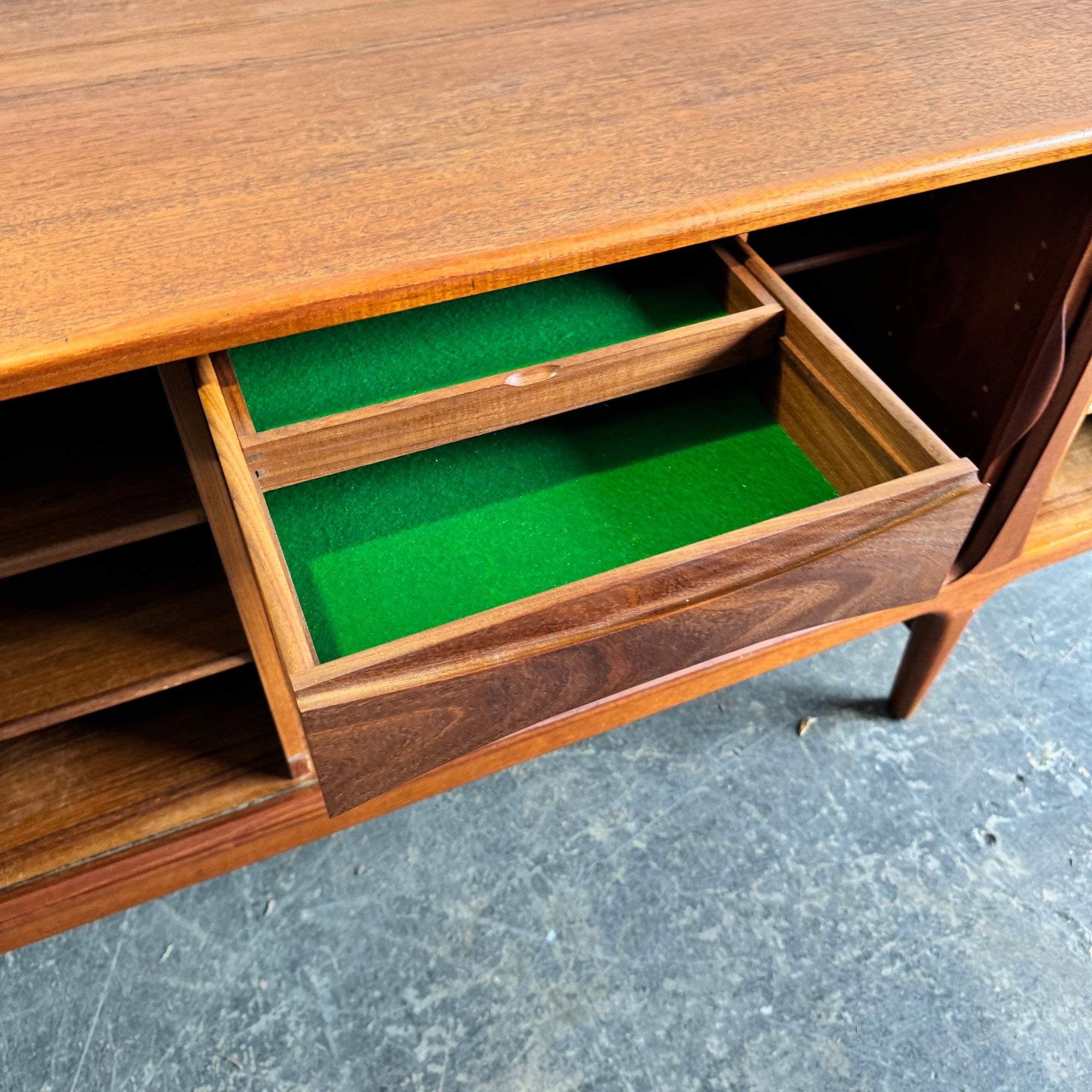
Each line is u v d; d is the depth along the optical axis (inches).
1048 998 36.8
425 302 22.9
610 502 30.2
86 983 37.2
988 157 25.9
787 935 38.3
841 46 30.5
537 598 22.7
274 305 21.9
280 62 30.1
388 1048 35.7
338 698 21.0
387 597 27.8
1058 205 29.9
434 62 30.1
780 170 25.4
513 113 27.7
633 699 36.5
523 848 40.8
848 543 24.8
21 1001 36.7
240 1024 36.2
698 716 44.9
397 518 30.0
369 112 27.8
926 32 31.1
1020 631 48.2
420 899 39.4
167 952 37.9
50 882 33.9
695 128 27.0
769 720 44.8
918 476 24.5
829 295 42.6
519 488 30.8
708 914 38.9
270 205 24.5
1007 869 40.2
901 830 41.3
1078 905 39.2
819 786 42.6
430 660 21.9
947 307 36.2
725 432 31.9
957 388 37.3
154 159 26.1
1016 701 45.6
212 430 22.8
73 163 25.9
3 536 27.0
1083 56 29.7
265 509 23.2
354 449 26.3
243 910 39.1
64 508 27.8
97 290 22.1
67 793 35.5
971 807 42.0
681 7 32.8
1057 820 41.7
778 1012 36.4
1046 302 31.4
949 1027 36.1
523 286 33.5
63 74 29.6
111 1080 34.9
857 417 27.3
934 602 38.9
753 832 41.2
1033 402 32.9
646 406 32.9
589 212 24.2
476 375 30.0
